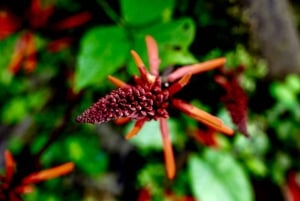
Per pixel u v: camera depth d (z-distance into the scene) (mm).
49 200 715
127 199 745
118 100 374
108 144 730
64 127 604
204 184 661
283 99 711
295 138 741
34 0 614
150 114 393
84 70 502
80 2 645
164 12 521
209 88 626
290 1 680
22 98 755
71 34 675
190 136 680
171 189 720
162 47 500
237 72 563
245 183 665
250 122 719
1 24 622
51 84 746
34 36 642
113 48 507
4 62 742
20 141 727
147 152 729
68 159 701
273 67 689
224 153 682
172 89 402
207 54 622
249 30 619
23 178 449
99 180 746
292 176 758
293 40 667
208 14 598
